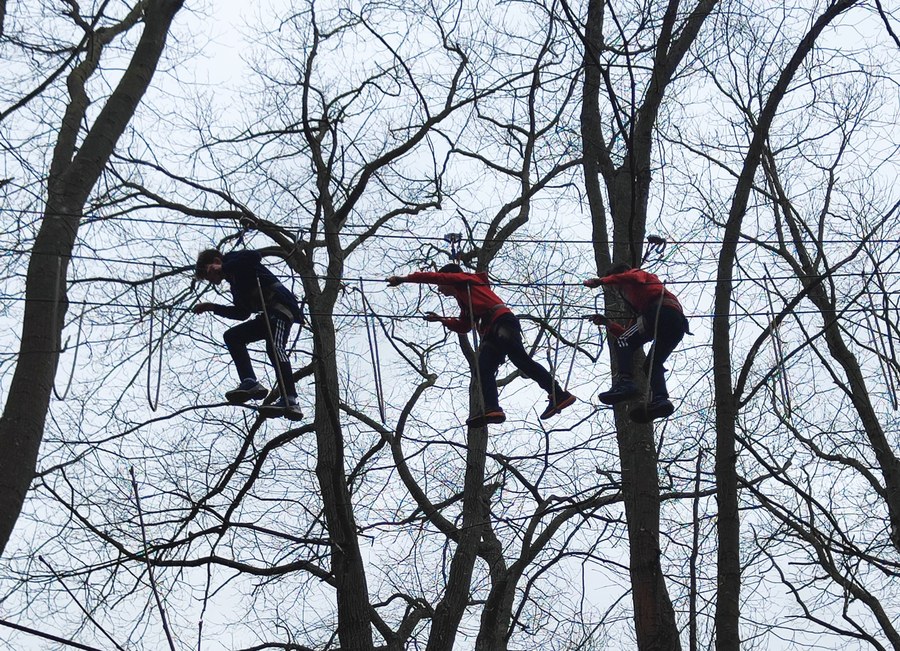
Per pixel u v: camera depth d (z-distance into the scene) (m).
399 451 11.71
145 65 9.09
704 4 10.02
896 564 9.37
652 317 7.86
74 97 9.34
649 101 9.73
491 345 7.96
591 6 10.68
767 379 8.64
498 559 12.51
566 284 8.05
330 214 11.27
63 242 8.16
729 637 8.05
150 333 7.61
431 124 11.72
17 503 7.35
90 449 9.38
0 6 8.39
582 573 10.07
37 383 7.69
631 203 9.14
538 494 10.62
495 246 12.31
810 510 9.60
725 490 8.55
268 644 10.66
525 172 13.23
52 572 8.66
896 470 10.80
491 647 10.50
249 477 10.16
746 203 8.92
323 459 10.61
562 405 7.79
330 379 10.74
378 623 11.12
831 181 12.66
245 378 7.98
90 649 7.16
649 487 9.28
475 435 11.33
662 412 7.79
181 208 10.98
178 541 9.72
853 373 11.41
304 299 9.20
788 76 9.01
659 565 9.01
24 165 8.45
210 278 8.15
